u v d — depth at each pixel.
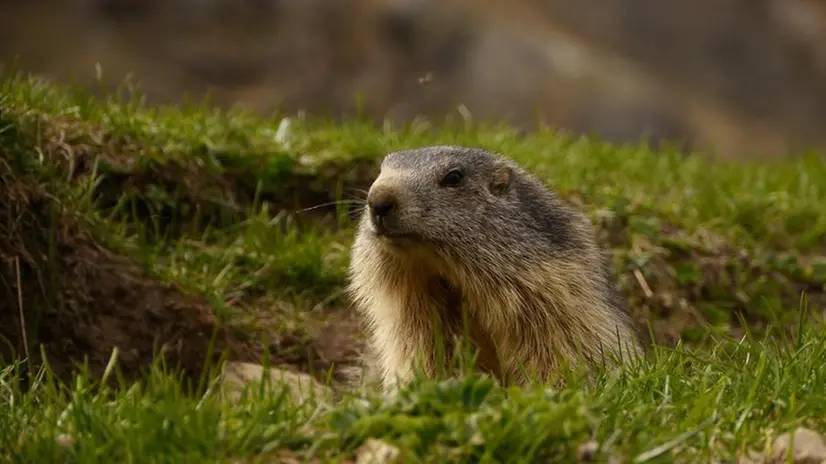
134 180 13.52
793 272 15.03
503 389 8.06
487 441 7.19
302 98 33.12
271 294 13.45
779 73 36.75
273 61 34.09
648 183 16.48
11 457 7.73
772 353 9.23
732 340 10.12
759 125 35.09
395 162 10.73
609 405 8.10
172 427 7.58
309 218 14.57
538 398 7.59
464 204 10.42
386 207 10.12
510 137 16.94
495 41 33.41
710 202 15.96
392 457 7.18
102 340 11.83
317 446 7.44
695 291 14.45
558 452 7.29
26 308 11.48
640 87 33.25
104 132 13.63
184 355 12.12
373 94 33.03
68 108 13.76
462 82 32.81
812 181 17.67
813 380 8.66
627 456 7.33
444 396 7.70
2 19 33.91
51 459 7.57
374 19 34.47
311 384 9.16
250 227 13.80
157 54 33.91
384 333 10.85
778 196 16.59
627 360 10.06
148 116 14.51
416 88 32.88
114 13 34.56
